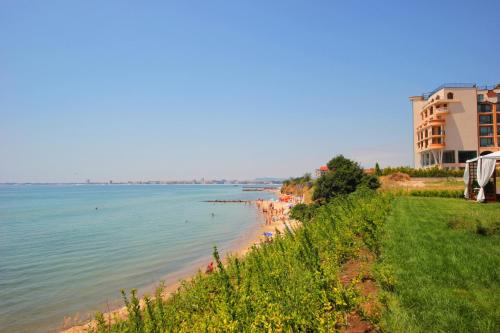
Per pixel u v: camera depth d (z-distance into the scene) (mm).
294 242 15305
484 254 11602
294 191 134375
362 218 16641
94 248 41031
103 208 102125
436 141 73375
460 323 7016
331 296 7930
